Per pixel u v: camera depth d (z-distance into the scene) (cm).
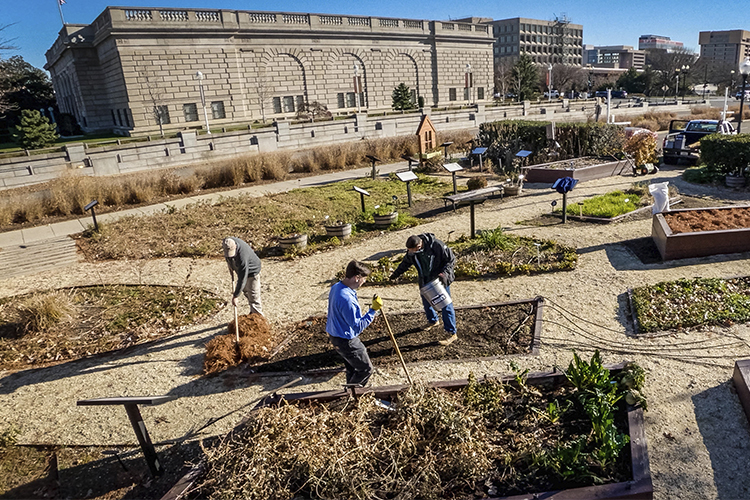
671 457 432
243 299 864
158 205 1691
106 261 1127
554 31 12756
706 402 498
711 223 924
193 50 3906
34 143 3192
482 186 1513
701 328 634
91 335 766
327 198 1594
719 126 2097
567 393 494
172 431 525
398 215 1289
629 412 446
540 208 1308
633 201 1275
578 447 393
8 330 799
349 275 516
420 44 5259
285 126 3039
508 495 382
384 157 2481
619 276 825
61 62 4925
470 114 3903
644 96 8056
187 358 674
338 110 4828
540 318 692
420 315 734
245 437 445
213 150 2809
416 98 5375
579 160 1789
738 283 756
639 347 606
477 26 5716
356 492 381
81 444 520
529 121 2086
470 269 869
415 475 397
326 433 441
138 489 451
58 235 1366
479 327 686
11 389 636
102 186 1753
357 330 514
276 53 4341
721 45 14638
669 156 1858
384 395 504
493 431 452
